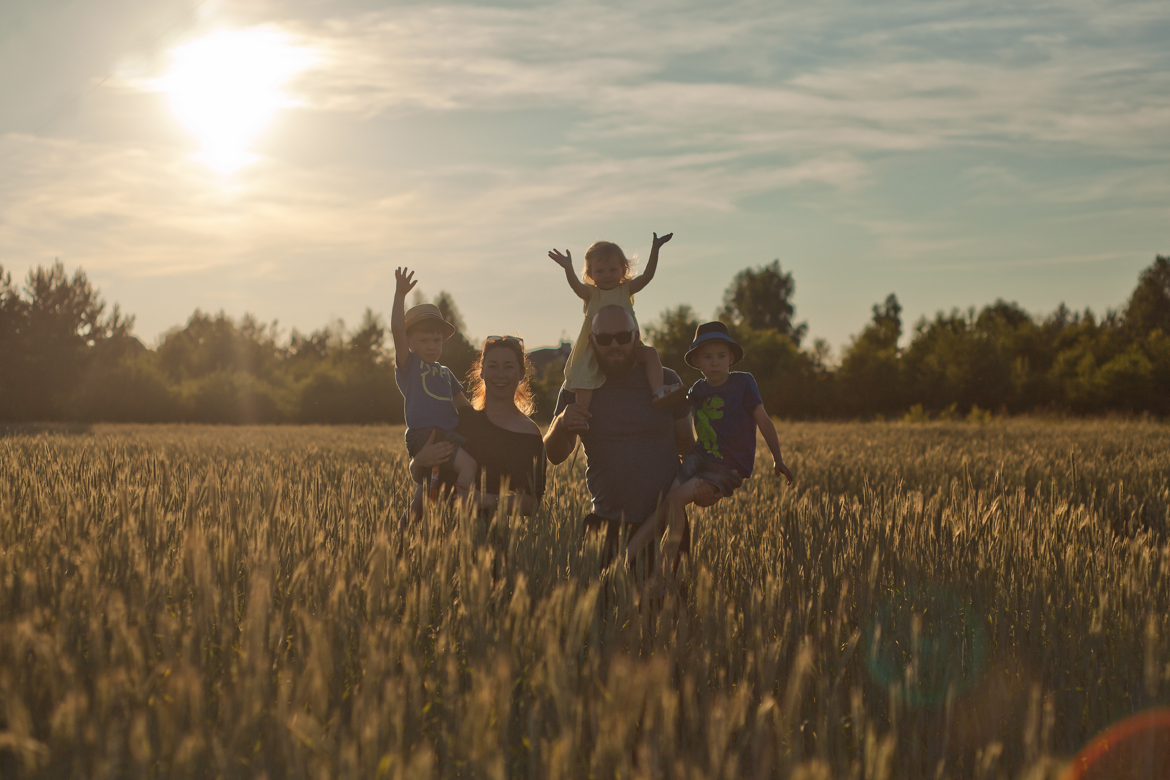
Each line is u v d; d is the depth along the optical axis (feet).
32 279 150.30
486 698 6.63
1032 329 213.66
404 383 16.26
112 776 5.94
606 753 6.75
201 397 183.93
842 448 51.42
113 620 7.42
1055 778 7.45
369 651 7.88
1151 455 45.50
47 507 13.00
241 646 8.65
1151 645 8.91
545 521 13.65
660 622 9.88
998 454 45.19
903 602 11.94
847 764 7.93
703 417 15.53
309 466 29.94
